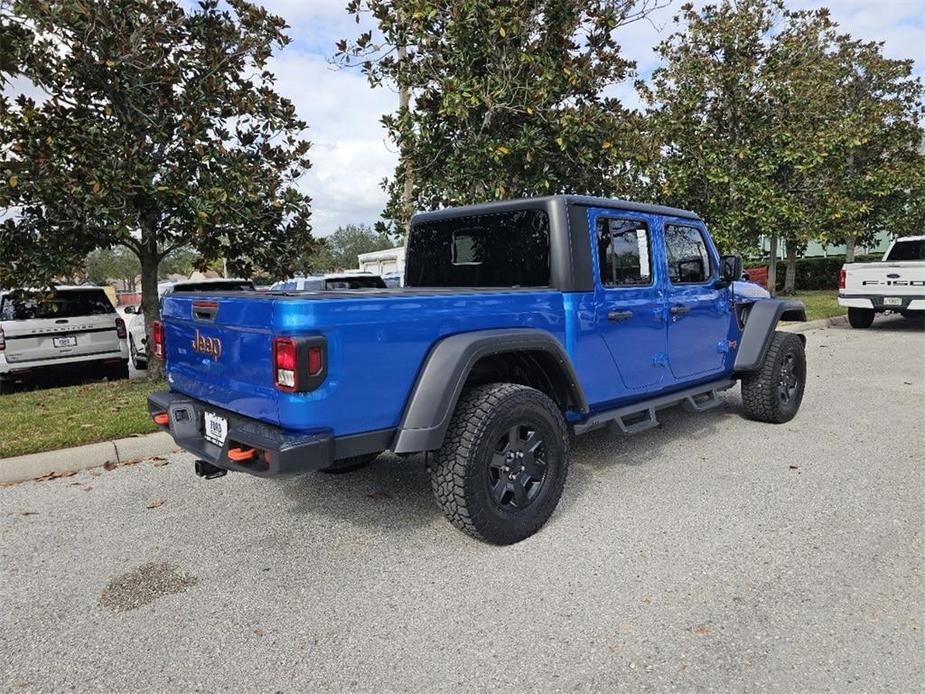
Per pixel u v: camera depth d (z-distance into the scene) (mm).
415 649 2631
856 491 4223
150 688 2432
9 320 8719
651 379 4672
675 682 2379
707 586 3059
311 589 3141
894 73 17984
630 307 4395
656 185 10367
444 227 4812
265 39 7742
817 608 2842
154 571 3357
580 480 4562
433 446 3131
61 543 3705
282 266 8461
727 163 12375
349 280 13508
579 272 4016
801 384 6164
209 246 7812
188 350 3686
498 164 6770
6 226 7250
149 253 8430
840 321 14344
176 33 7586
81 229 7270
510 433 3498
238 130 7875
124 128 7109
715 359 5441
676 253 4984
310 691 2391
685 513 3934
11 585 3234
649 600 2947
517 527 3516
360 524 3895
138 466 5078
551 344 3656
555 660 2531
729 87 12227
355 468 4879
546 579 3168
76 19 6770
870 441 5336
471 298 3438
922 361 9164
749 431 5766
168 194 7148
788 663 2469
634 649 2584
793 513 3893
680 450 5242
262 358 2973
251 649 2664
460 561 3387
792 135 12234
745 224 12383
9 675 2525
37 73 7066
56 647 2707
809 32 12828
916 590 2969
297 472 2828
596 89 7008
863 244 20656
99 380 9664
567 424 4219
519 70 6535
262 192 7770
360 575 3268
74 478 4840
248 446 3002
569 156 6875
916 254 13430
